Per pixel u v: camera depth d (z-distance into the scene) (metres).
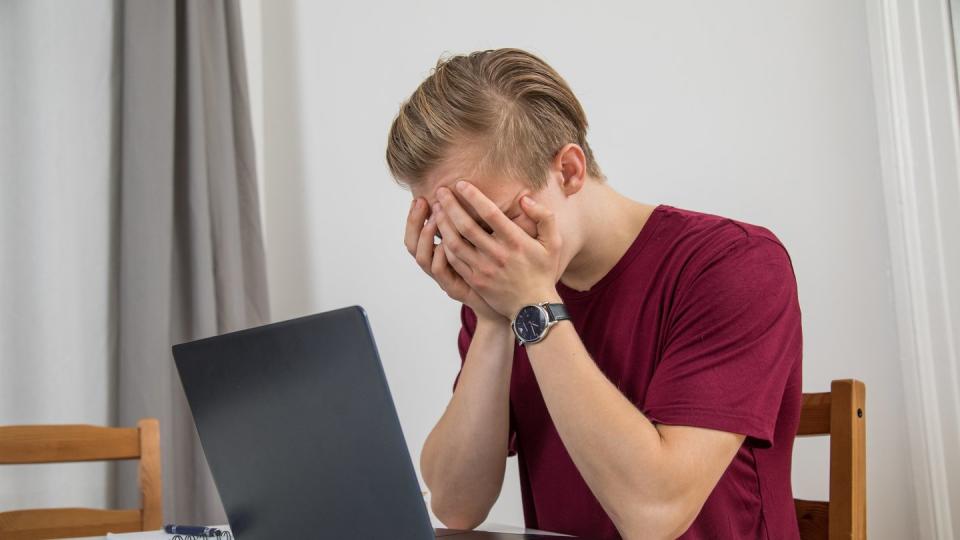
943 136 1.84
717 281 0.98
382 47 2.70
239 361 0.82
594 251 1.09
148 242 2.52
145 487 1.67
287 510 0.85
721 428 0.92
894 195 1.85
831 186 1.94
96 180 2.60
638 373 1.06
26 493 2.37
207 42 2.77
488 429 1.13
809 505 1.21
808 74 1.98
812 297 1.95
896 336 1.85
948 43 1.86
